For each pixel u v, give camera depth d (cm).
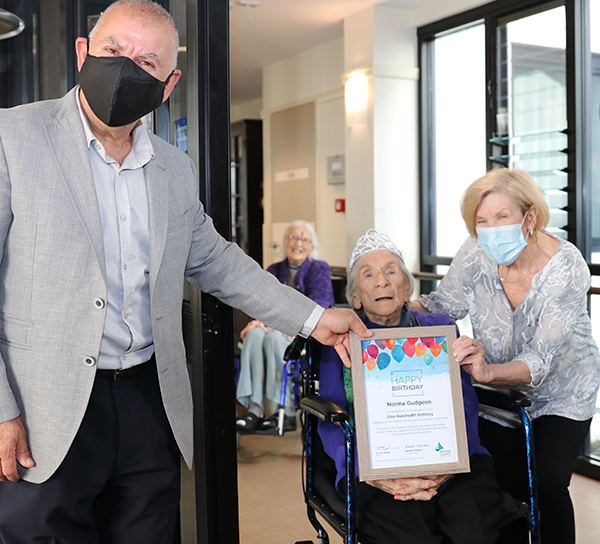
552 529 181
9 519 124
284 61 593
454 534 150
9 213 118
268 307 154
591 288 306
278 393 341
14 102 233
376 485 162
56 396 120
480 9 393
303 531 250
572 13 330
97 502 142
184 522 186
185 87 173
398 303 182
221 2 166
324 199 546
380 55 438
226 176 170
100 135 127
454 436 158
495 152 388
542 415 186
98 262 121
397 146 450
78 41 126
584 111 332
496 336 193
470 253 200
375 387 157
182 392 141
